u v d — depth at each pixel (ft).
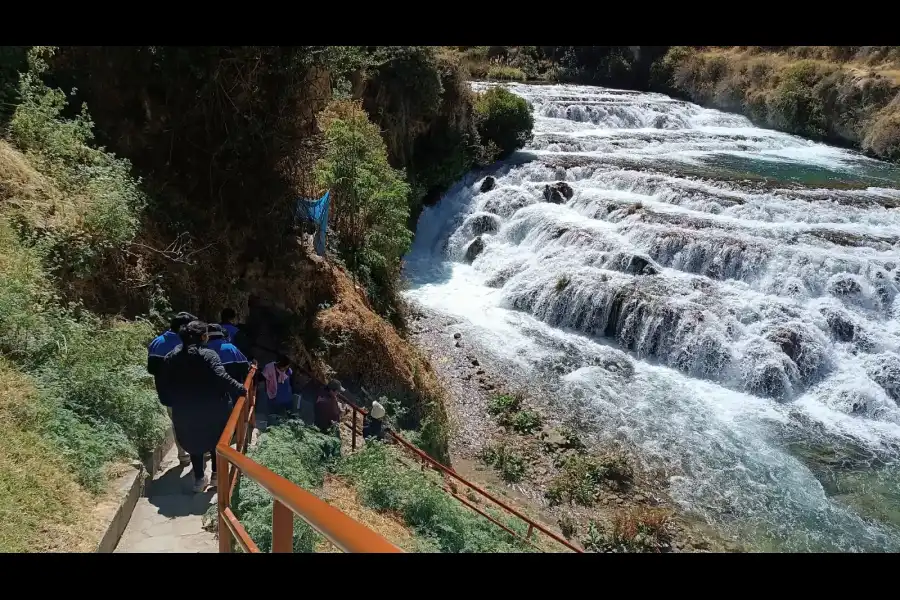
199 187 36.73
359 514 25.25
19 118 29.60
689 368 54.29
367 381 41.01
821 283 57.36
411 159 80.94
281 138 38.06
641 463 44.55
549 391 51.62
